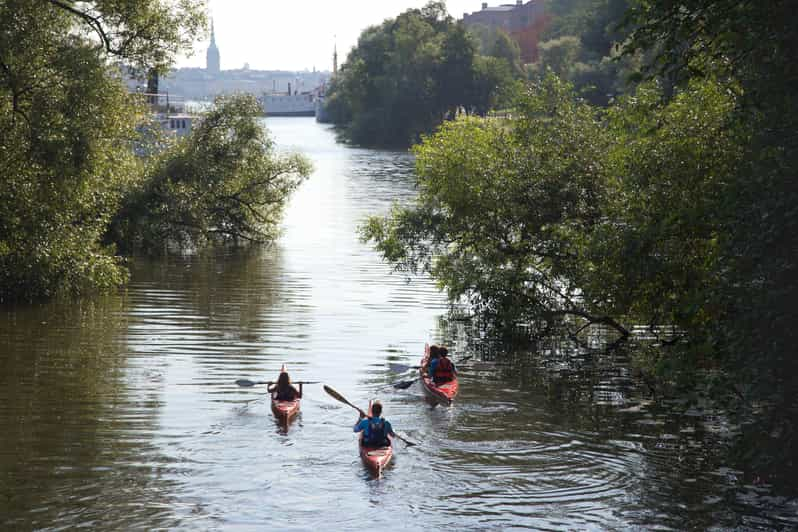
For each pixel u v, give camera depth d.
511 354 36.72
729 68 22.78
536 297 40.41
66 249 44.84
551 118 40.81
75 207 45.59
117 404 29.02
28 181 42.66
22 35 41.03
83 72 42.28
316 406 29.33
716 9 20.73
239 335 38.88
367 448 24.80
